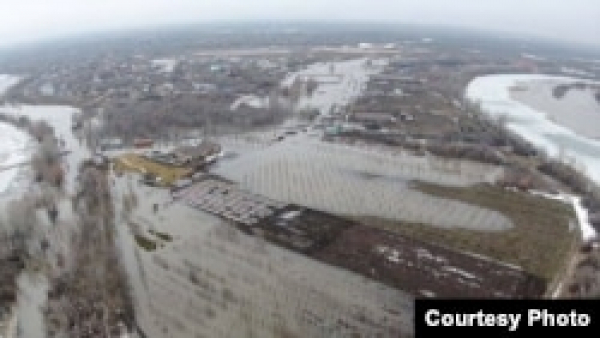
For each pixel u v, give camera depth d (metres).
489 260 61.69
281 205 78.25
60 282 58.62
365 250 64.00
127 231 71.88
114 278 58.97
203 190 85.50
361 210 76.00
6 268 62.00
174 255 64.56
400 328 48.75
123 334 49.62
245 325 49.84
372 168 94.69
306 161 99.06
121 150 111.06
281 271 59.53
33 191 90.75
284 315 51.22
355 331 48.50
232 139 116.19
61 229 72.94
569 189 86.06
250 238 68.06
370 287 55.72
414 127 123.38
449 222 71.94
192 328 49.84
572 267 60.19
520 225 71.12
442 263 60.84
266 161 99.62
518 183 86.19
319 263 61.16
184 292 56.12
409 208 76.69
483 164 97.06
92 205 81.31
